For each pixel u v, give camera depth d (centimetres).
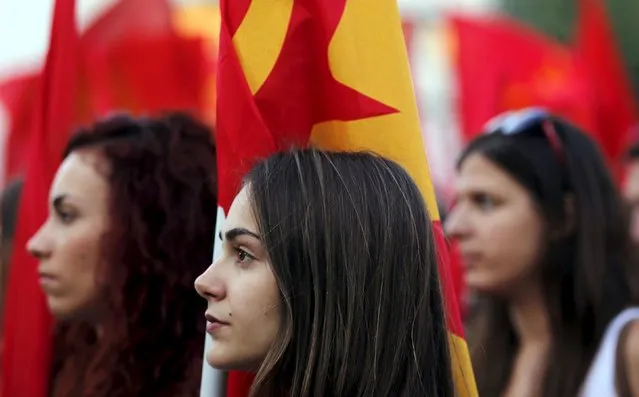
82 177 295
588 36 637
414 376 214
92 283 293
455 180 357
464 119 612
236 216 215
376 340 210
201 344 297
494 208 337
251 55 254
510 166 335
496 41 614
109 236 293
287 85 254
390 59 252
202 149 309
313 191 212
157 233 296
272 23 254
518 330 346
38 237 296
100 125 305
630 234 356
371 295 211
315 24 255
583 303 336
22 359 322
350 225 211
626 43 1802
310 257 208
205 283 214
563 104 627
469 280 343
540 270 338
